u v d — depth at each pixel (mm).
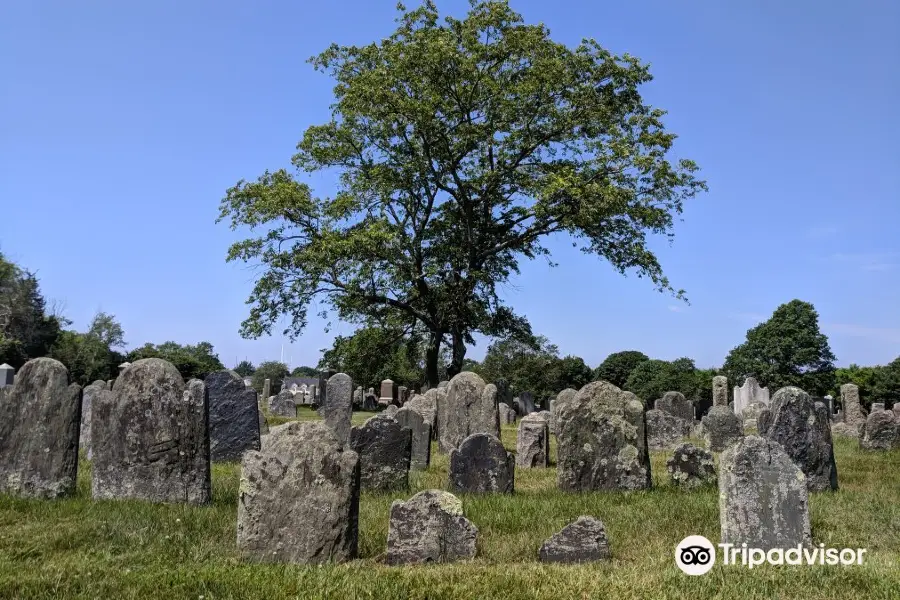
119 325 62188
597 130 32344
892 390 59812
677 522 9203
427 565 7703
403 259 33125
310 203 31500
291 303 32375
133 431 10367
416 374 57938
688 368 69625
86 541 8047
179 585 6613
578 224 30859
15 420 10500
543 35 32250
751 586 6719
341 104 32469
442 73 31484
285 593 6465
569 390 23547
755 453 8102
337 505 7883
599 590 6602
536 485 13188
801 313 64125
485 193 33250
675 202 32125
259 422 16562
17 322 56250
